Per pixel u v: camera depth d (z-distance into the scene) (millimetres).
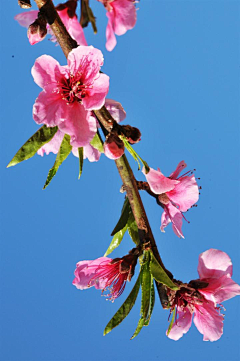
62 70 602
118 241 632
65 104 602
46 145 621
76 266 631
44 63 600
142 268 614
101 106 598
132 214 628
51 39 665
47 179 603
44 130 599
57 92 601
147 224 619
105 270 629
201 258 630
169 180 628
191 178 640
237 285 624
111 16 671
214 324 627
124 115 644
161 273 611
